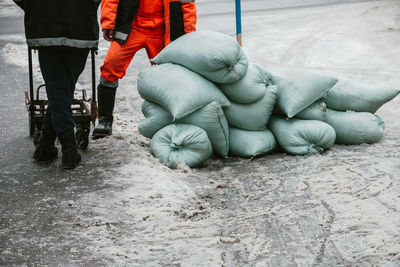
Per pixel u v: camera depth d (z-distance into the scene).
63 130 4.74
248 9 21.39
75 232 3.69
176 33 5.46
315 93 5.48
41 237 3.61
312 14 19.23
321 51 11.89
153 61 5.46
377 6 19.97
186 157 5.05
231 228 3.79
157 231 3.72
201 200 4.30
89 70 10.11
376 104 5.78
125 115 7.06
